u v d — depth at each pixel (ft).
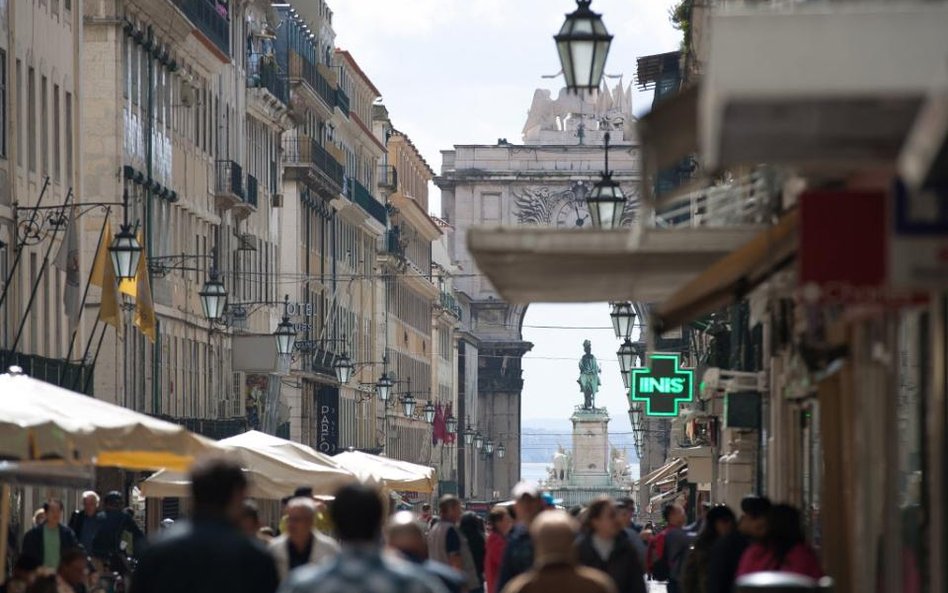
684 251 86.38
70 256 226.79
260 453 168.04
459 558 147.13
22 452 97.04
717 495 240.73
